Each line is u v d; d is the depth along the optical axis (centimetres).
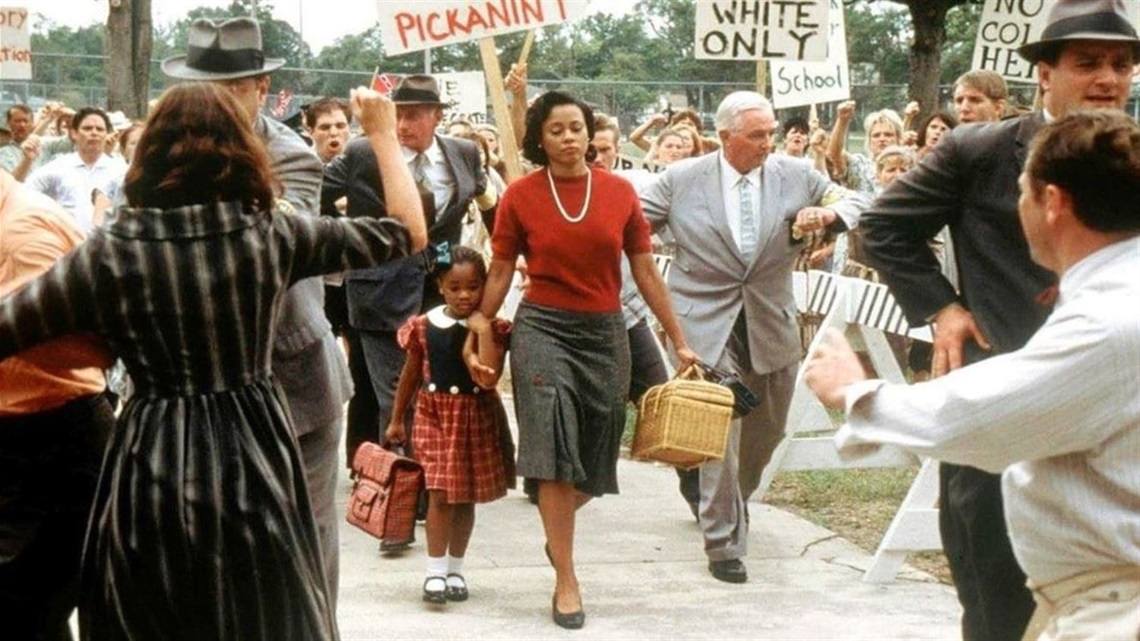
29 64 1680
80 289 390
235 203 398
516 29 846
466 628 629
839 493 878
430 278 796
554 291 635
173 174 394
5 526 425
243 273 397
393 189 431
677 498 865
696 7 1000
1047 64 441
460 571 671
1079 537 320
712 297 712
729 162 711
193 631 396
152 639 397
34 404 421
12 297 391
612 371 641
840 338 341
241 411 401
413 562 729
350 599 668
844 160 1308
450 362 657
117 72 2445
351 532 785
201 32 507
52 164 1184
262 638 399
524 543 764
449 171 802
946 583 703
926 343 1062
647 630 628
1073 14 431
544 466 625
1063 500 320
